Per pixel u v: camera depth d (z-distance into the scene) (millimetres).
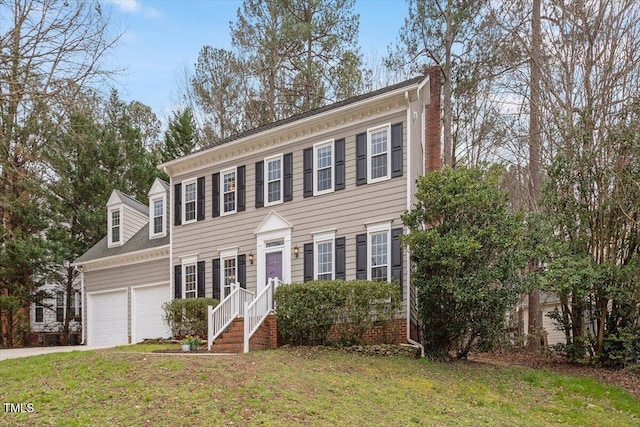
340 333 15188
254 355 13672
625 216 15766
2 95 11492
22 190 25156
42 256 26234
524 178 28453
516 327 21203
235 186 21047
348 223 17500
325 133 18484
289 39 30000
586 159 16406
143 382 10281
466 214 14750
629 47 17922
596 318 16172
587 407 12125
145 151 37094
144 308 23875
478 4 25375
